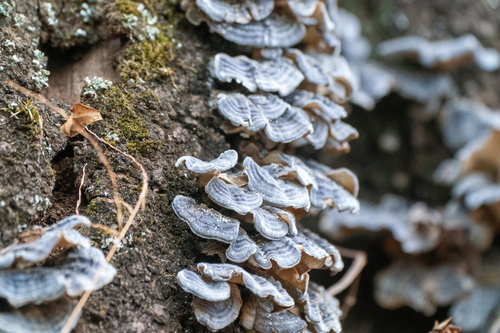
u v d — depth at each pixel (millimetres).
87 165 821
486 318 1035
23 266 763
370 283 1134
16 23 829
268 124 829
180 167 837
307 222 1095
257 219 800
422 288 1034
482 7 1401
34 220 799
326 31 896
